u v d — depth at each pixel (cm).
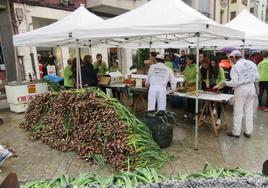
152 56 616
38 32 663
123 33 492
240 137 542
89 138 448
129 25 486
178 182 239
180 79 748
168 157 429
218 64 643
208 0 2391
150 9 516
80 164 416
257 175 254
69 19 670
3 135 562
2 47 899
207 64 645
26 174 382
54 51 1095
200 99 554
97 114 445
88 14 678
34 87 786
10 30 905
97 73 800
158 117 477
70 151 467
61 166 409
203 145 497
